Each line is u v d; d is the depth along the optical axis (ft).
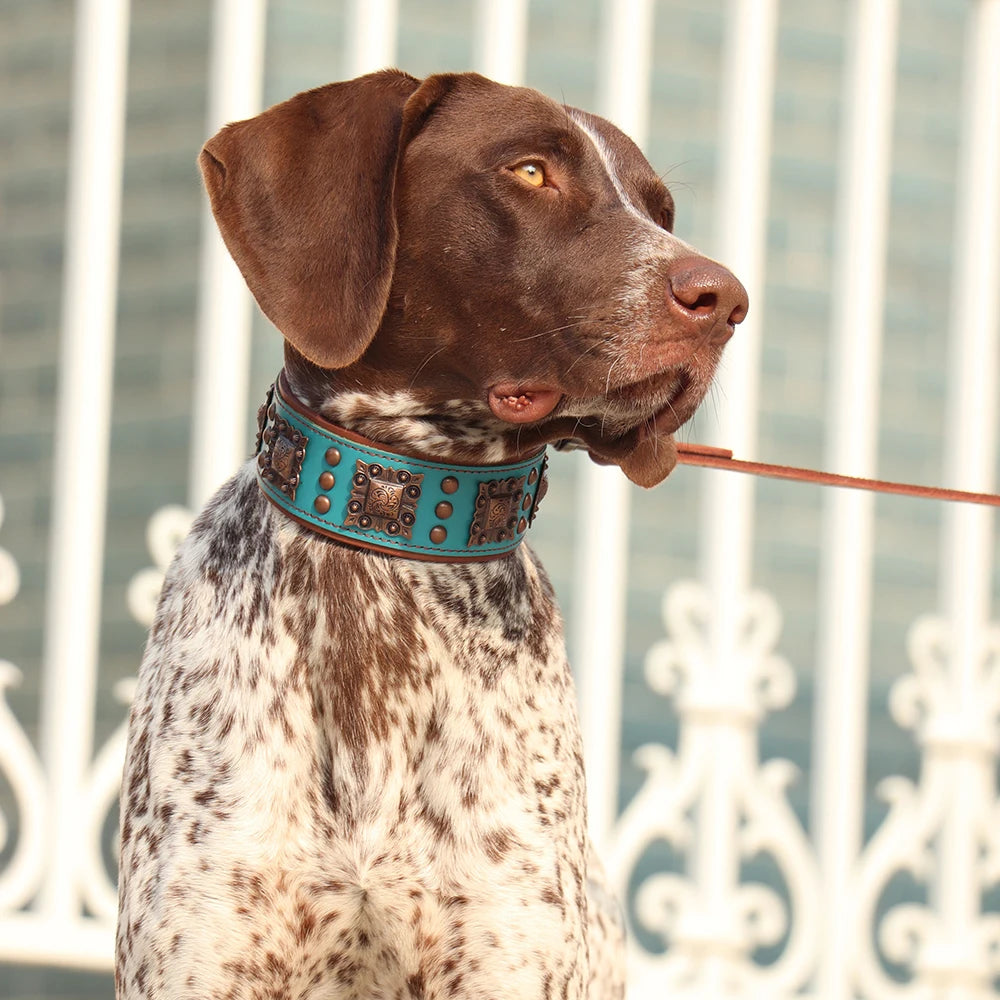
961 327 33.88
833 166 43.91
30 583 42.45
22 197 43.91
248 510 18.78
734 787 31.14
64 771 29.40
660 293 17.46
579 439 18.95
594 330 17.61
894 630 42.96
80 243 30.53
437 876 17.78
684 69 43.32
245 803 17.54
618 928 22.41
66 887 29.09
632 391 17.78
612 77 31.83
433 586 18.38
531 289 17.99
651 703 41.04
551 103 18.69
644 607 41.27
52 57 43.98
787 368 43.16
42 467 42.96
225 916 17.37
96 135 30.58
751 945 31.63
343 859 17.65
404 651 18.12
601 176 18.42
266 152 18.20
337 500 18.26
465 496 18.53
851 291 32.91
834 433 33.04
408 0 41.57
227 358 30.55
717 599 31.50
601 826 30.83
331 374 18.57
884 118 32.99
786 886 39.70
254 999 17.56
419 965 17.87
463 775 18.01
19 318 43.65
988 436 33.55
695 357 17.58
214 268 30.73
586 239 17.94
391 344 18.45
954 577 33.24
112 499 41.93
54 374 43.24
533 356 18.03
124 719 41.04
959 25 45.16
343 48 40.93
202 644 18.29
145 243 42.42
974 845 32.58
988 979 32.63
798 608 42.29
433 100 18.58
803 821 41.47
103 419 30.32
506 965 17.70
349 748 17.87
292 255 17.97
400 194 18.43
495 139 18.29
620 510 31.30
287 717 17.80
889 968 39.68
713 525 31.76
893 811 32.48
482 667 18.38
